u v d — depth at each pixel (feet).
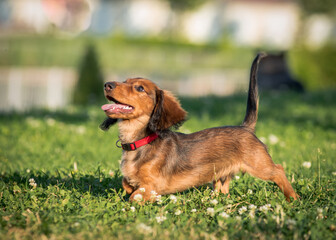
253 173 16.43
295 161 22.15
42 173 19.02
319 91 56.34
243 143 16.62
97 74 59.36
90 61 59.36
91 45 60.18
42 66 103.09
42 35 157.48
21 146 26.76
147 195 15.30
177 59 139.85
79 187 16.69
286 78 59.67
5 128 31.04
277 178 16.31
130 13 173.37
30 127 31.45
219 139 16.62
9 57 112.88
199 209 14.53
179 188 16.07
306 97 49.24
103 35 172.24
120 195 15.49
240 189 16.65
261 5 178.60
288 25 179.01
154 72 110.93
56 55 122.11
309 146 26.32
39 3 167.84
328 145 26.66
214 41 179.22
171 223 13.05
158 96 16.22
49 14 169.17
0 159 23.70
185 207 14.37
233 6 179.01
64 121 34.76
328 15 169.99
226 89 81.35
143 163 15.51
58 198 15.19
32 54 120.67
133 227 12.49
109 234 12.11
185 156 16.10
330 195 15.99
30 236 11.96
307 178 18.01
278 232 12.34
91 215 13.44
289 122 34.32
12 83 69.36
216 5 178.50
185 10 171.63
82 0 169.99
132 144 15.71
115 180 17.72
